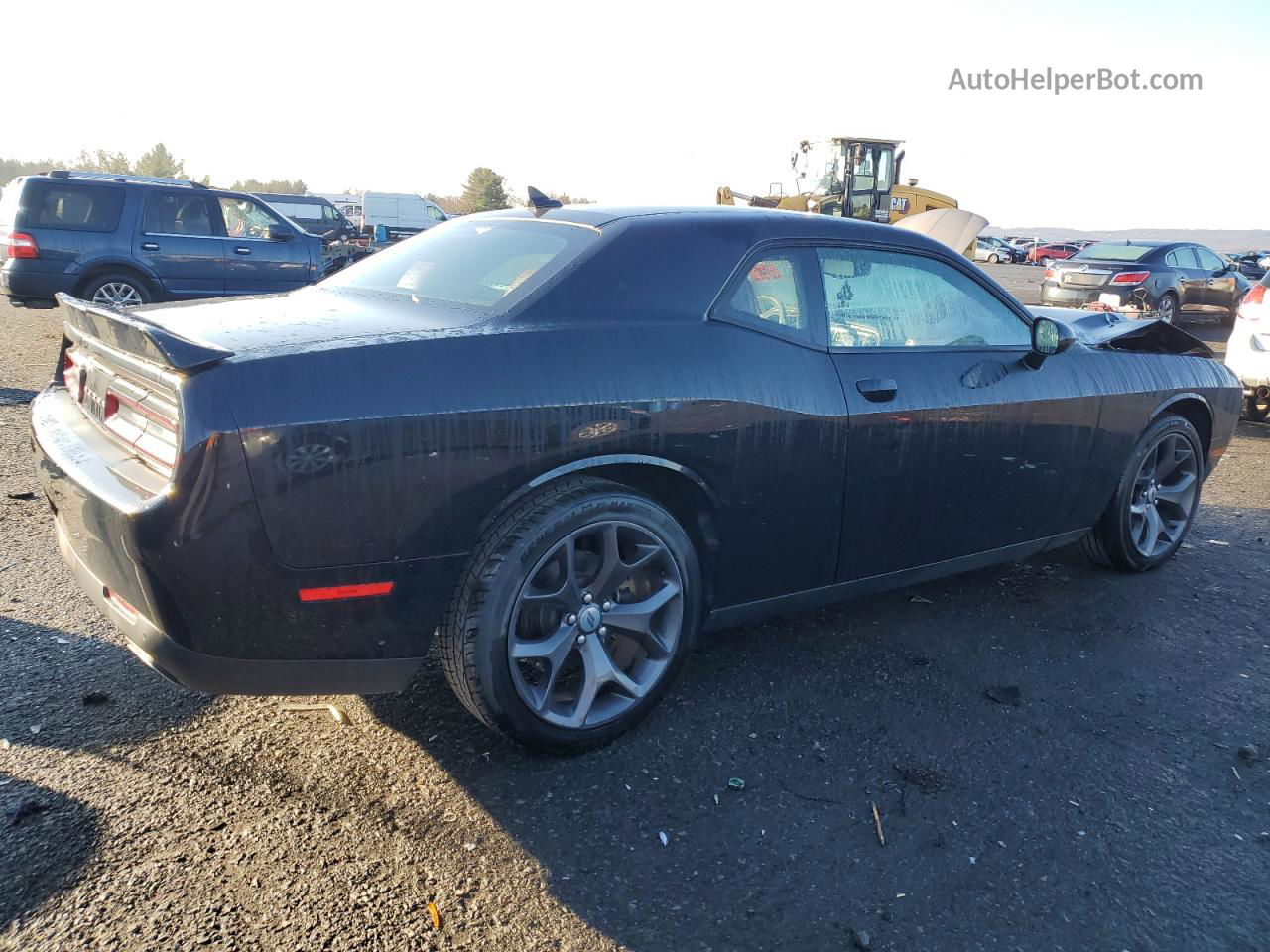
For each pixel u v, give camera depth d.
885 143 19.16
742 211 3.27
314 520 2.27
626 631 2.83
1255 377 8.55
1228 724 3.21
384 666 2.49
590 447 2.62
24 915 2.07
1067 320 4.70
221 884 2.21
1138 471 4.34
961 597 4.23
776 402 2.97
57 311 14.20
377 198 34.44
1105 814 2.67
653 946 2.10
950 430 3.43
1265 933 2.24
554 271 2.83
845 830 2.54
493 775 2.69
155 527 2.17
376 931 2.09
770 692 3.26
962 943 2.16
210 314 2.79
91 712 2.91
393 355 2.40
